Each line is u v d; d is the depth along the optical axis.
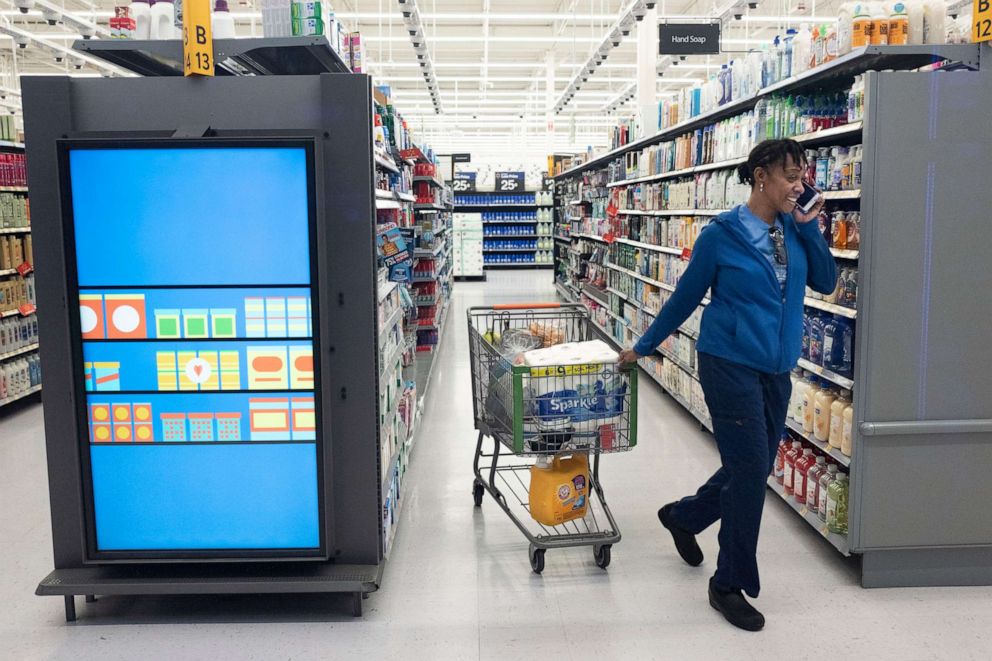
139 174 2.81
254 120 2.89
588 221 11.45
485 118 22.12
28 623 3.01
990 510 3.22
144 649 2.81
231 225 2.84
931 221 3.09
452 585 3.31
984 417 3.17
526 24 15.45
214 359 2.92
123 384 2.92
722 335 2.89
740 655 2.75
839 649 2.79
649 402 6.75
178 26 3.12
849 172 3.45
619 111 21.91
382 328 3.41
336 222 2.92
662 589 3.26
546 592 3.24
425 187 8.97
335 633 2.92
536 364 3.30
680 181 6.73
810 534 3.83
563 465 3.52
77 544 3.04
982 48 3.15
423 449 5.37
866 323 3.12
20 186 6.93
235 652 2.79
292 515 3.00
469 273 18.44
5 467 5.07
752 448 2.86
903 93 3.03
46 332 2.93
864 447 3.17
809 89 4.36
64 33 13.20
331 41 3.35
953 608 3.09
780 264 2.88
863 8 3.36
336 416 3.02
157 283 2.87
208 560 2.96
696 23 8.44
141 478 2.97
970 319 3.13
